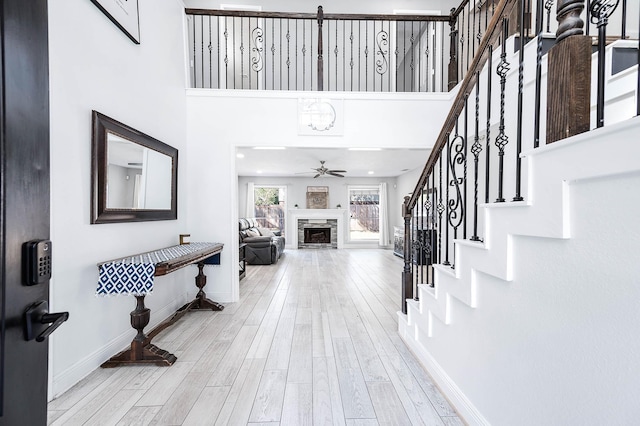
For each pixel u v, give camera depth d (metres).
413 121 3.68
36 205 0.77
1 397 0.66
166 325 2.67
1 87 0.65
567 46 0.88
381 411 1.63
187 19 3.71
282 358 2.23
